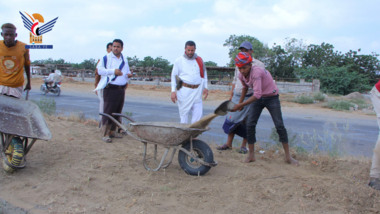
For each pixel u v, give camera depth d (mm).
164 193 3662
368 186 3865
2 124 4062
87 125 7605
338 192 3664
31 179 4016
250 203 3445
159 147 5848
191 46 5133
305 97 20312
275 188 3834
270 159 5250
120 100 6062
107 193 3662
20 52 4844
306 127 10305
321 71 29375
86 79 42406
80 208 3291
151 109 14148
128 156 5102
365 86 28484
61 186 3820
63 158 4844
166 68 62656
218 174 4426
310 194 3631
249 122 4945
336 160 5066
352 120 12992
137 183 3957
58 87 19969
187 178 4207
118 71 5699
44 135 4336
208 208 3330
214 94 25375
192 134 4184
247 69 4449
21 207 3309
